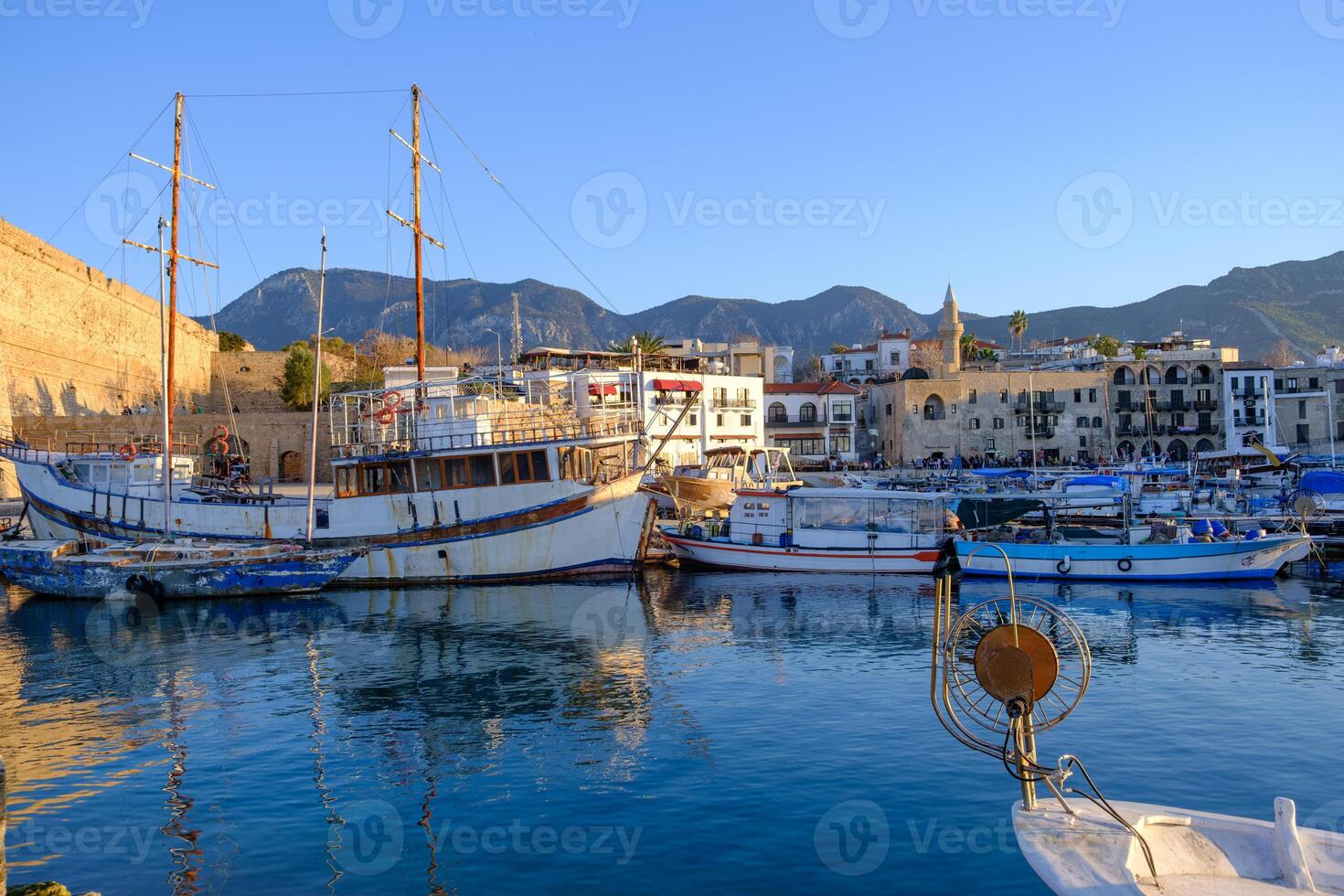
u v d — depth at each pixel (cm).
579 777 1844
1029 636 1163
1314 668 2588
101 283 8725
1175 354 12331
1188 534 4419
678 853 1505
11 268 7194
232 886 1428
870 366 15625
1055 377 11781
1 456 4866
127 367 9231
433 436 4431
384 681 2605
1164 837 1116
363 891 1405
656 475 5253
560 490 4341
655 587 4181
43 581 4097
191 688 2567
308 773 1895
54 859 1526
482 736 2106
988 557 4334
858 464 10775
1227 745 1948
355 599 4006
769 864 1464
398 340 12731
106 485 4709
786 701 2325
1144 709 2202
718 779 1812
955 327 11981
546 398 6625
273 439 8862
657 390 8581
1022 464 11188
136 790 1819
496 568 4369
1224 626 3197
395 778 1861
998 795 1705
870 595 3922
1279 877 1064
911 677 2539
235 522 4503
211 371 10900
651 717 2220
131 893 1409
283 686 2580
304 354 10362
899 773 1823
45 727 2227
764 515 4681
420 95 5428
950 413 11538
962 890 1377
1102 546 4231
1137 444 11881
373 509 4431
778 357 15162
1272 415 10800
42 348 7688
